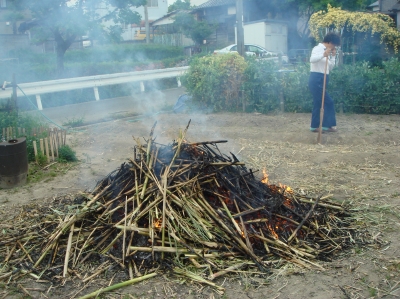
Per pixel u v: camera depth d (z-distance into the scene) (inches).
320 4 1112.8
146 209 176.7
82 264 168.9
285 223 186.9
